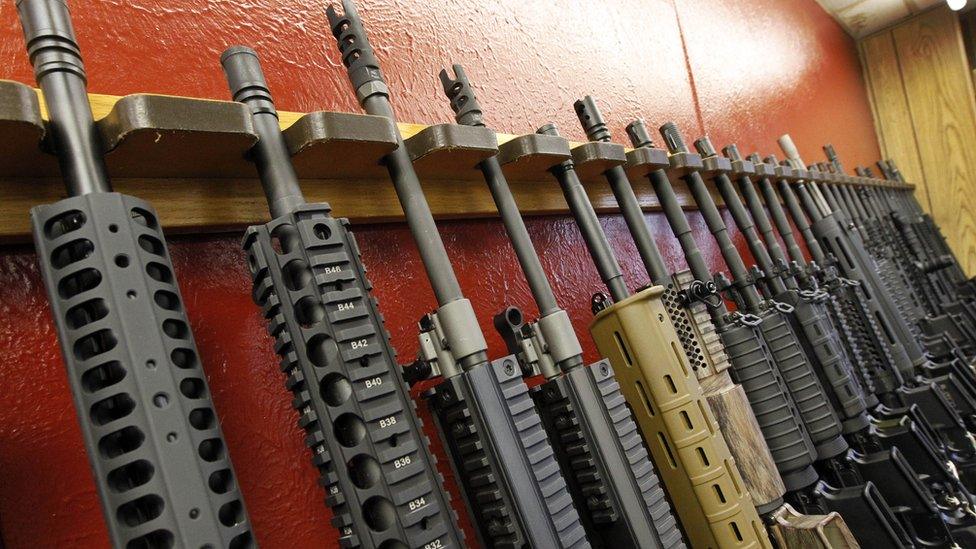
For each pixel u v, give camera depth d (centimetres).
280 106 82
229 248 69
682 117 169
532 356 72
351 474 50
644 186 132
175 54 74
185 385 44
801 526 83
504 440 61
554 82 128
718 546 77
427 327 64
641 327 80
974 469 123
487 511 62
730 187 134
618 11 155
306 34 88
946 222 328
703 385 90
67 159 46
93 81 68
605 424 71
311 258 52
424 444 53
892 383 133
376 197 80
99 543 56
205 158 58
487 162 79
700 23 192
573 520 63
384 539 49
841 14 317
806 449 97
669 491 80
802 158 243
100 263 42
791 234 155
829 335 113
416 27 103
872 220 218
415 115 98
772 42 243
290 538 66
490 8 118
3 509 52
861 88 338
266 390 69
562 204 109
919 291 220
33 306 57
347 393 51
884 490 101
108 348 41
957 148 323
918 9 327
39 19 47
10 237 54
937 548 97
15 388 55
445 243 93
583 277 114
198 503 41
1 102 43
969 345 192
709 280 103
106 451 40
